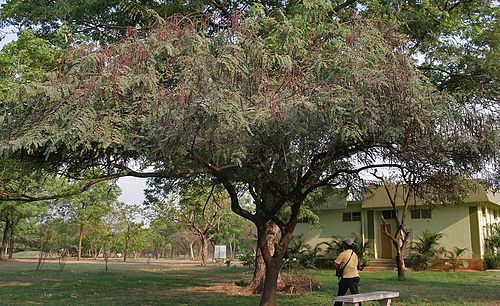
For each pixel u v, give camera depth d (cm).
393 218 2759
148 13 963
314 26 879
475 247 2467
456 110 672
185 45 713
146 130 678
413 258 2514
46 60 992
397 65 696
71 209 4338
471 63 1113
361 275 2156
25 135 624
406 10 1124
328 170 955
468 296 1316
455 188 941
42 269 2855
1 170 919
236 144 669
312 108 629
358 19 811
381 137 685
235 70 682
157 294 1395
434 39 1159
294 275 1526
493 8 1190
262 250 927
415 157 761
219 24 763
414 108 652
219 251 4334
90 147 629
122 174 837
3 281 1903
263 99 682
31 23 1151
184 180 1493
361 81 648
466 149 722
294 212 934
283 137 693
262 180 990
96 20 1200
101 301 1220
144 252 8956
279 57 730
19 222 4966
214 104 587
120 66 682
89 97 649
